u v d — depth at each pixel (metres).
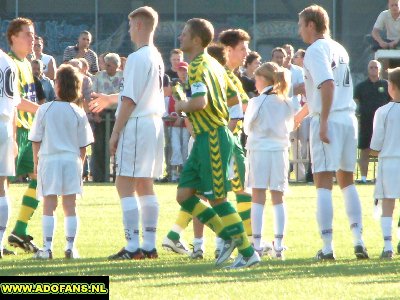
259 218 22.78
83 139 22.83
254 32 81.88
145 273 19.58
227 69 23.30
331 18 80.62
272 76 22.80
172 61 41.78
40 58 42.09
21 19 24.62
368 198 38.34
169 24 81.25
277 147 22.72
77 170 22.70
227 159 19.62
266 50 81.88
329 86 21.66
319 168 21.98
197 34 19.98
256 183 22.70
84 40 50.62
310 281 18.36
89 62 50.84
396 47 48.66
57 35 80.38
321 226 22.11
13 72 22.45
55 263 21.50
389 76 22.80
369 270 20.00
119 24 81.19
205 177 19.59
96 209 34.00
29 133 22.86
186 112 19.59
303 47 81.81
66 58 51.09
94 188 42.97
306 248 24.75
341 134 22.11
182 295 16.75
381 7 80.31
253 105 22.75
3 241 25.34
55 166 22.45
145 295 16.78
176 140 47.22
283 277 18.89
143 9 22.58
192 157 19.81
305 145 47.53
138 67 22.19
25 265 21.11
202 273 19.50
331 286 17.72
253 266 20.31
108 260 22.12
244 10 81.75
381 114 22.58
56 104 22.64
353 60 80.31
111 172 48.09
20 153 24.30
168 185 44.84
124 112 22.19
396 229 29.88
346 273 19.53
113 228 28.77
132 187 22.50
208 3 81.50
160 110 22.61
